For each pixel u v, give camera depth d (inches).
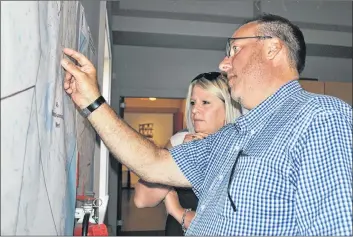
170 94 184.2
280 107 38.9
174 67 185.0
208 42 169.8
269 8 141.6
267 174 34.7
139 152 49.7
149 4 139.7
